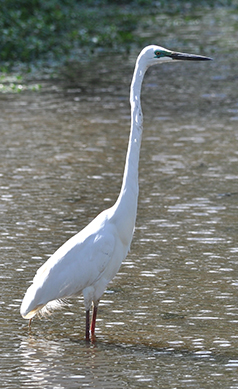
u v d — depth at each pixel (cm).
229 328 876
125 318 907
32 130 1938
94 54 3238
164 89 2512
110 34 3609
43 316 920
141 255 1112
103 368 780
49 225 1241
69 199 1387
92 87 2556
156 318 905
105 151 1747
